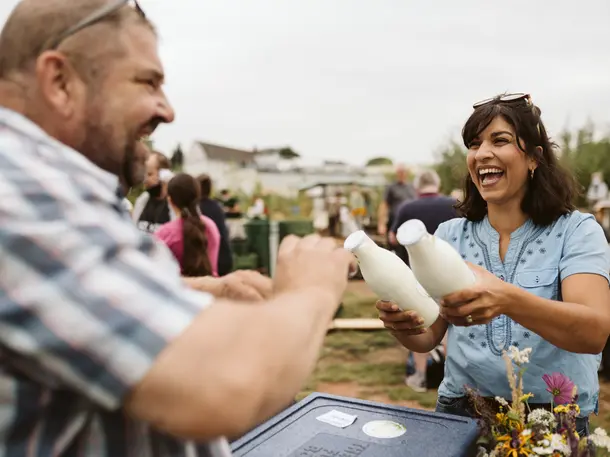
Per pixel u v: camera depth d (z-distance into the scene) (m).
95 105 0.65
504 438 1.10
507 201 1.53
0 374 0.55
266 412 0.56
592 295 1.35
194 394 0.50
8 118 0.62
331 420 1.23
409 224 1.10
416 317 1.19
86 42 0.64
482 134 1.50
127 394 0.51
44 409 0.57
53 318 0.48
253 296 0.98
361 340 5.61
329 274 0.70
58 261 0.50
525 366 1.41
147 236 0.62
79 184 0.57
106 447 0.60
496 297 1.15
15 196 0.52
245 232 7.69
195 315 0.53
